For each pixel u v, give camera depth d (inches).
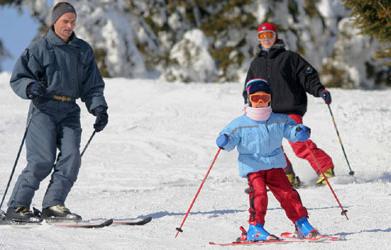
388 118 1472.7
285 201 529.7
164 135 1428.4
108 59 3038.9
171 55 3159.5
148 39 3144.7
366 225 583.8
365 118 1480.1
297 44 3169.3
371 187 792.3
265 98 526.6
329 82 3107.8
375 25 1413.6
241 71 3157.0
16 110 1669.5
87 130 1477.6
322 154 848.9
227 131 529.0
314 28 3164.4
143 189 960.3
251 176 531.5
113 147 1342.3
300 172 1032.2
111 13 3090.6
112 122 1540.4
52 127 630.5
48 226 608.7
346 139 1342.3
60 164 631.8
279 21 3174.2
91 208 736.3
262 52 831.7
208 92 1788.9
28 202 629.0
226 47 3174.2
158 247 520.7
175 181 1036.5
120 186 1004.6
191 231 585.0
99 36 3043.8
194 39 3142.2
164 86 1894.7
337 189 795.4
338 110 1561.3
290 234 539.2
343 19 3125.0
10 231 586.9
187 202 748.0
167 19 3211.1
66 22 626.5
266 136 526.6
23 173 628.7
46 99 627.5
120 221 618.2
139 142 1376.7
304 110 824.3
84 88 650.2
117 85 1904.5
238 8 3201.3
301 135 524.7
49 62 625.0
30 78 622.5
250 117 530.3
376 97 1787.6
